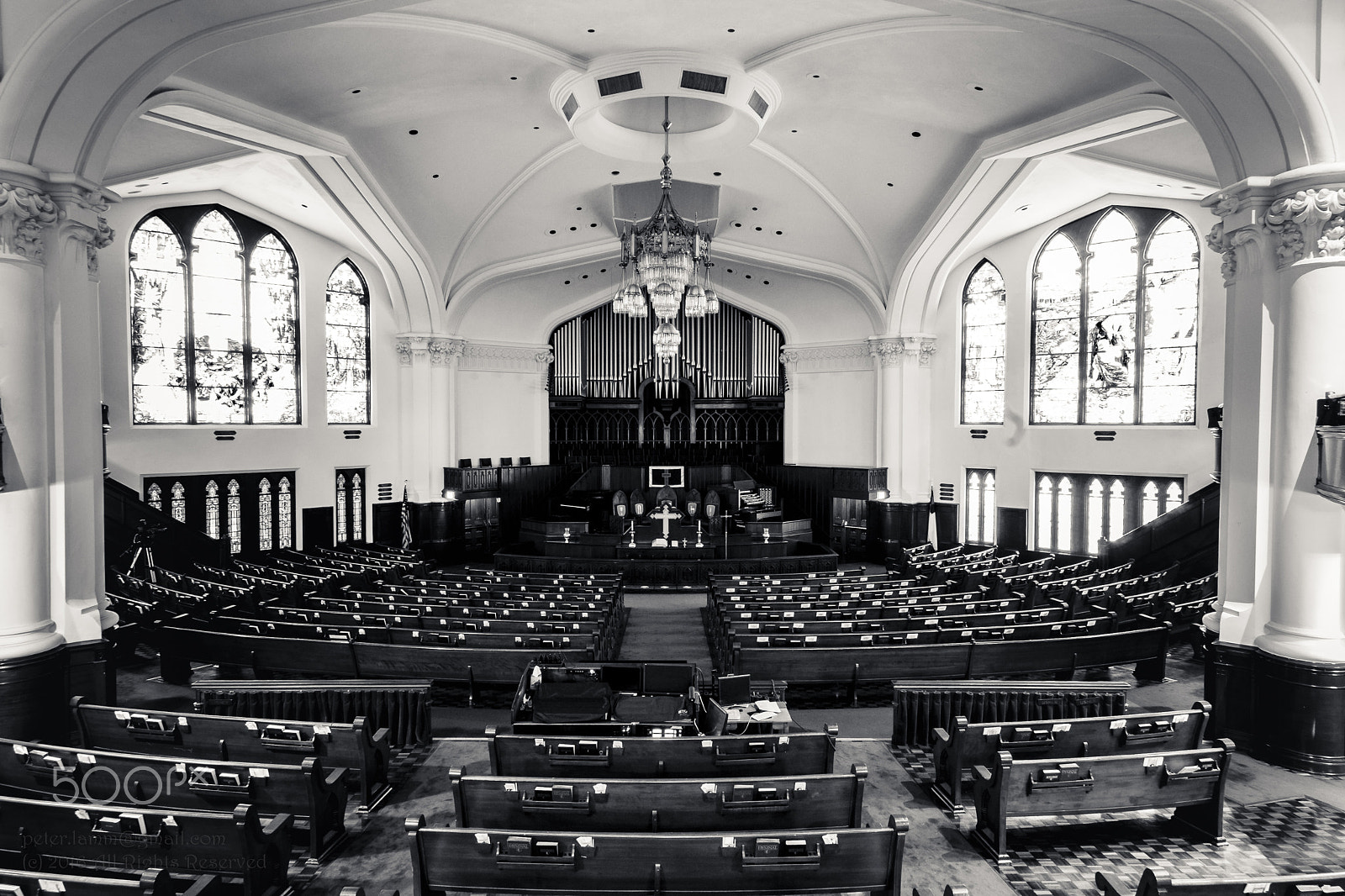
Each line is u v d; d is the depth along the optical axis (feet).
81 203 26.35
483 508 76.64
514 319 78.48
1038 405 66.74
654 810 17.13
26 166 24.68
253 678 32.32
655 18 36.24
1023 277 66.69
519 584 48.62
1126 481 61.26
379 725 26.55
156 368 60.18
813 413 79.77
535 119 48.16
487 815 17.17
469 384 76.54
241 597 39.99
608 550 68.95
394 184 54.39
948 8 27.55
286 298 68.23
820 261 69.00
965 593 42.55
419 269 65.87
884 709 30.94
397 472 75.36
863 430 76.18
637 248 48.91
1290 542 24.94
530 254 68.69
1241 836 20.31
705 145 48.49
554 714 23.09
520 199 60.13
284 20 27.17
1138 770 19.20
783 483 81.87
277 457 67.21
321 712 26.55
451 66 40.09
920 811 21.88
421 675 30.37
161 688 33.73
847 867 15.14
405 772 24.43
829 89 44.11
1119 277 61.05
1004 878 18.52
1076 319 63.93
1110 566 55.26
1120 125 39.83
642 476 82.94
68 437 26.55
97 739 21.53
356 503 73.67
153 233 59.67
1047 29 27.84
